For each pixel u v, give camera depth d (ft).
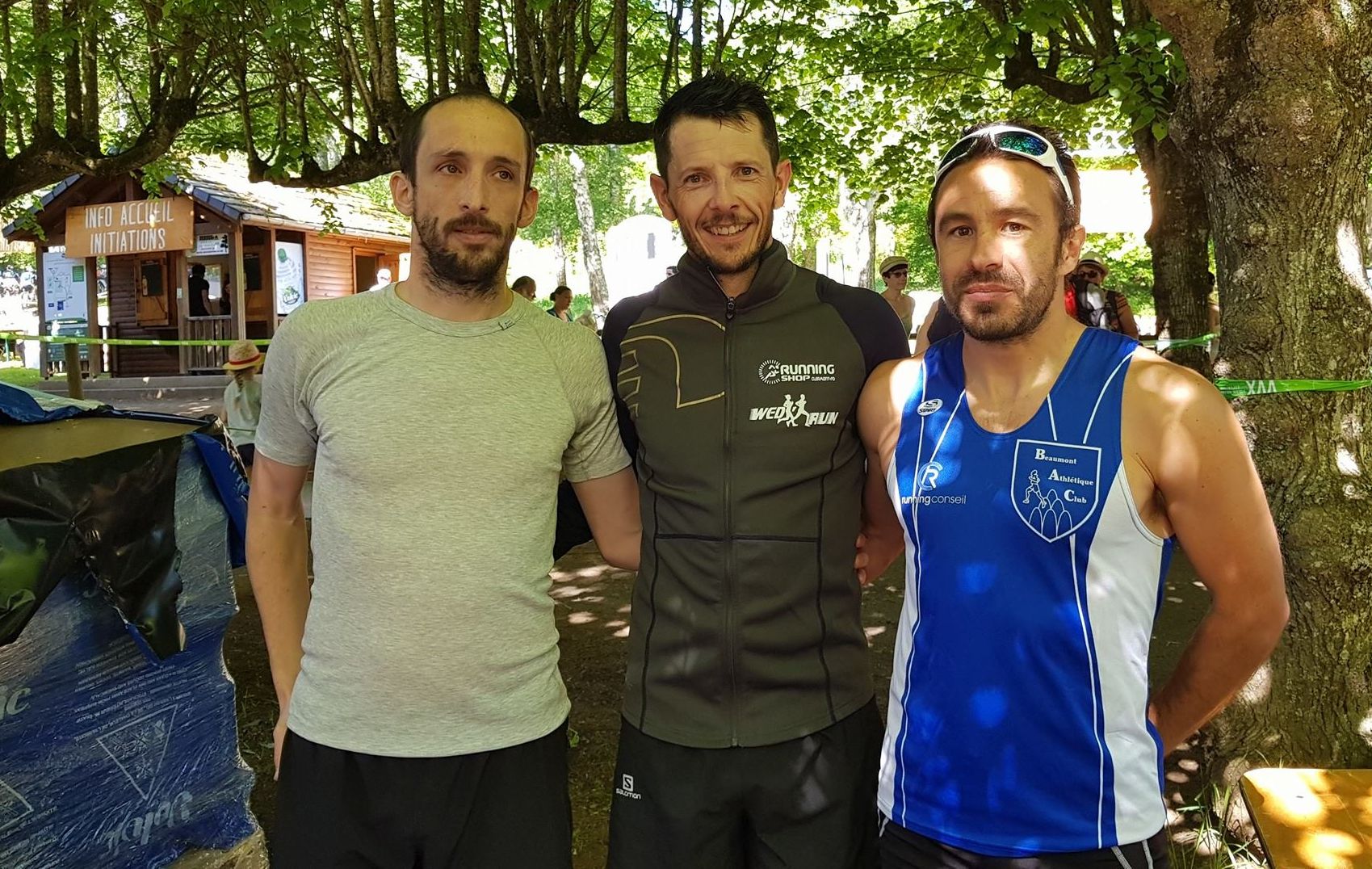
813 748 5.96
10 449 6.56
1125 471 4.84
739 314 6.23
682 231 6.35
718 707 5.97
